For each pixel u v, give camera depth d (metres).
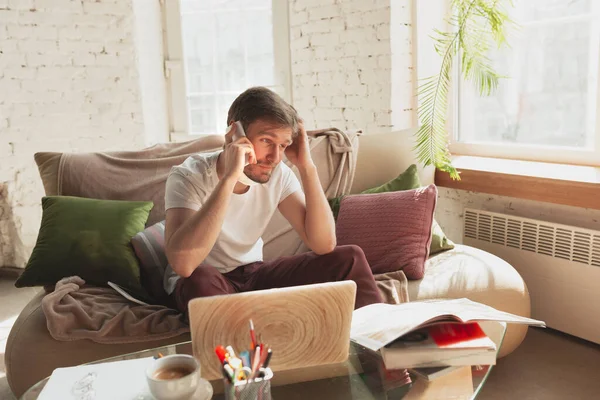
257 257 1.97
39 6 3.61
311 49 3.68
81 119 3.80
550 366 2.29
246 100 1.64
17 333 1.80
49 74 3.69
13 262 3.91
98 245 2.03
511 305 2.07
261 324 1.25
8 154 3.68
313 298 1.27
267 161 1.65
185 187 1.72
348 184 2.57
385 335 1.30
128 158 2.40
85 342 1.75
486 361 1.26
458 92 3.33
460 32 2.81
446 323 1.37
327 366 1.29
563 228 2.46
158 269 2.03
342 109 3.60
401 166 2.69
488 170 2.77
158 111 4.12
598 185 2.32
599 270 2.34
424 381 1.21
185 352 1.36
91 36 3.75
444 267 2.21
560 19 2.83
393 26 3.24
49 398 1.10
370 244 2.26
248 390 1.05
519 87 3.05
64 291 1.86
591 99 2.76
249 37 3.98
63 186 2.28
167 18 4.04
